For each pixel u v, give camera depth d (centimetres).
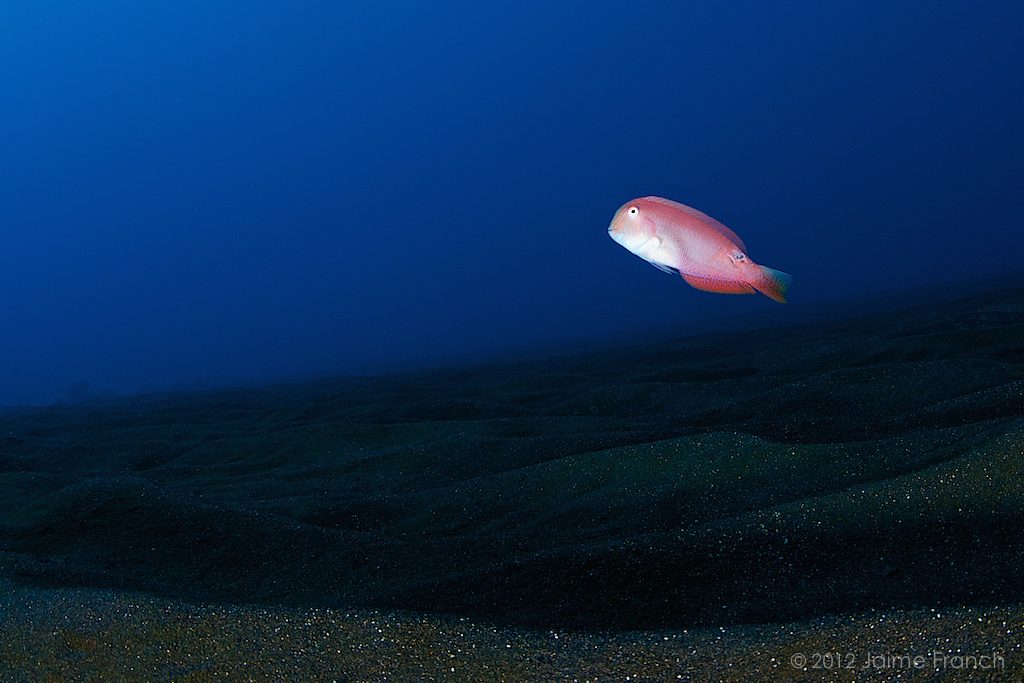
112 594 227
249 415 867
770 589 217
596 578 233
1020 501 234
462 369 1304
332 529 324
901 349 600
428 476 434
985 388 448
